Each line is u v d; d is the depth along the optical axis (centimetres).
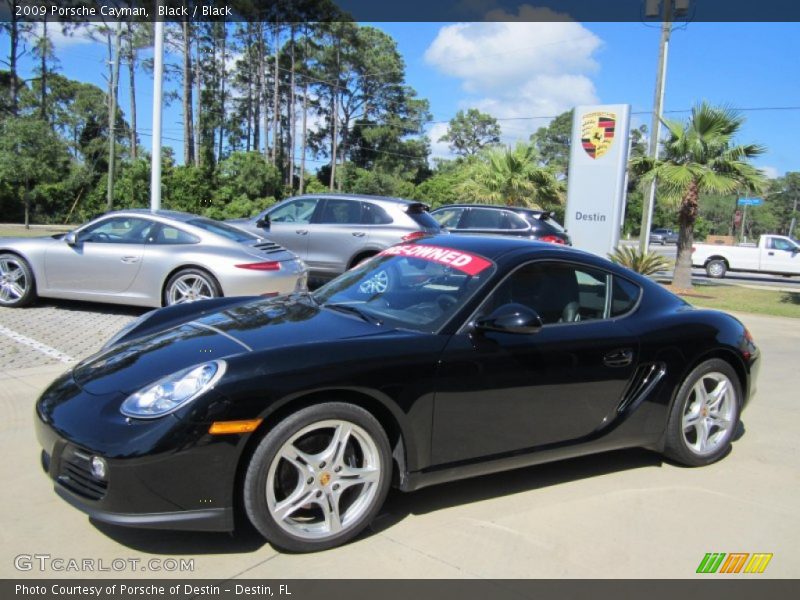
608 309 392
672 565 298
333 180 5966
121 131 5200
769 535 331
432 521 330
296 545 288
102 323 772
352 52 6103
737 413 432
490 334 335
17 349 633
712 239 7556
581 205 1786
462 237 418
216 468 271
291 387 279
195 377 279
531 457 353
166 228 791
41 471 370
